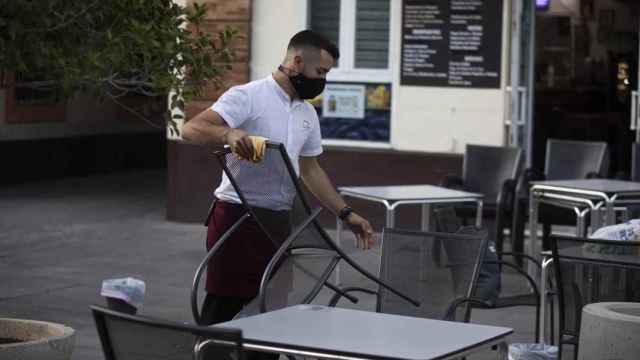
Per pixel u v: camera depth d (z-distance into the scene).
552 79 17.48
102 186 23.64
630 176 16.42
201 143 7.12
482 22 16.34
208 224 7.53
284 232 7.28
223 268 7.39
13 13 6.88
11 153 23.67
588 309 6.39
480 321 11.38
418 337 5.44
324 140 17.17
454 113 16.56
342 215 7.68
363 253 14.92
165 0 7.56
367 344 5.27
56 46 7.12
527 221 14.40
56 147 24.80
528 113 16.62
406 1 16.66
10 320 7.24
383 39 16.88
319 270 7.32
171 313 11.59
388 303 8.00
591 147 14.64
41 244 16.09
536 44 17.44
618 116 17.30
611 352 6.16
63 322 11.08
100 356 9.65
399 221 16.67
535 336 9.92
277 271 7.36
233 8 17.20
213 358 5.86
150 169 27.55
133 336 5.07
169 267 14.34
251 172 7.23
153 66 7.36
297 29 17.14
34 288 12.84
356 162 16.98
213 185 17.66
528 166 16.58
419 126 16.72
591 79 17.36
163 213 19.28
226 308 7.54
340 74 17.08
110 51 7.10
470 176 14.61
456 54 16.48
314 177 7.73
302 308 6.16
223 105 7.27
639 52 16.69
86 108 25.58
